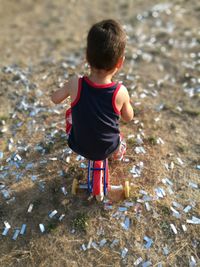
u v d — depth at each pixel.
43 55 1.75
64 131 1.22
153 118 1.29
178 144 1.20
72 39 1.91
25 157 1.15
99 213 1.00
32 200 1.04
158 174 1.09
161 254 0.93
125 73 1.51
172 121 1.29
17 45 1.89
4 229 0.98
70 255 0.93
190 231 0.97
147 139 1.20
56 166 1.12
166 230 0.97
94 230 0.97
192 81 1.49
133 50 1.70
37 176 1.09
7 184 1.08
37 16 2.23
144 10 2.18
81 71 1.52
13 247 0.95
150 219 0.99
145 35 1.87
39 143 1.19
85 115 0.88
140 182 1.07
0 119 1.30
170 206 1.02
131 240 0.95
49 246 0.95
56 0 2.40
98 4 2.32
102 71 0.85
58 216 1.00
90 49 0.84
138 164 1.12
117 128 0.92
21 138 1.22
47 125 1.26
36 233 0.97
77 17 2.19
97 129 0.88
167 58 1.65
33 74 1.53
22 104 1.36
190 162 1.14
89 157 0.94
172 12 2.11
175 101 1.39
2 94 1.41
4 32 2.06
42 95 1.40
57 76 1.50
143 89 1.43
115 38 0.83
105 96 0.86
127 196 1.02
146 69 1.57
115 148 0.94
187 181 1.08
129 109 0.94
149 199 1.03
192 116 1.32
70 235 0.96
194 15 2.05
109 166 1.11
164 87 1.46
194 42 1.77
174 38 1.82
